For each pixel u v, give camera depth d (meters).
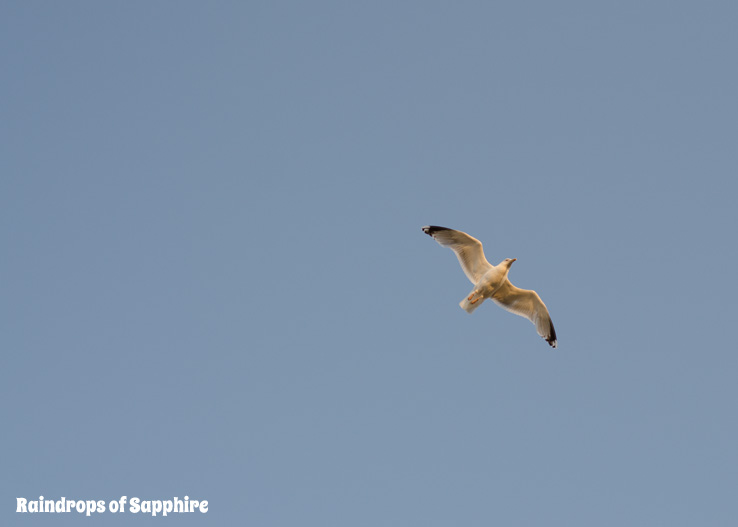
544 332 34.84
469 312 33.84
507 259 33.72
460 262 34.34
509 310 35.06
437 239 34.31
